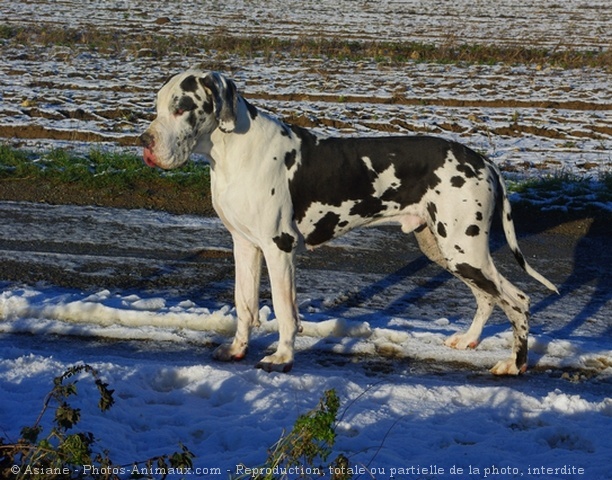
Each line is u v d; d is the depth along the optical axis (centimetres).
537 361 650
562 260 913
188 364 613
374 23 2725
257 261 629
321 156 608
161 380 584
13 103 1467
